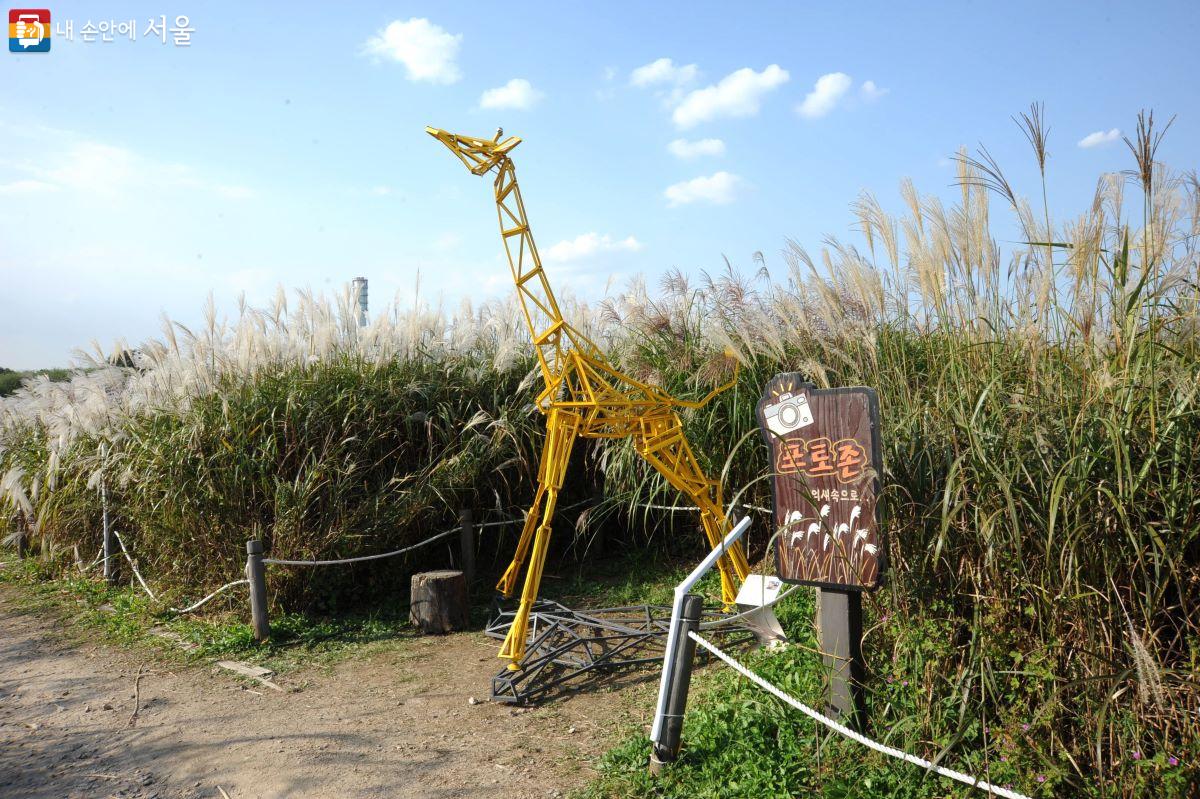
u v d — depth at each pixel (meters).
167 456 6.68
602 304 7.12
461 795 3.42
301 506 6.27
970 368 3.61
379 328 7.39
